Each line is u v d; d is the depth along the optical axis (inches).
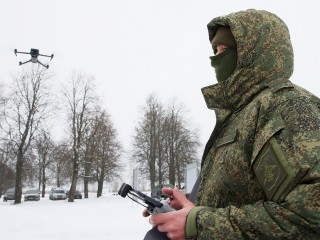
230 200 58.4
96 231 524.4
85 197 1818.4
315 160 47.5
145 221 644.7
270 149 51.5
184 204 59.3
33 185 2485.2
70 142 1537.9
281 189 48.9
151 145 1883.6
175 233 53.2
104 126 1824.6
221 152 61.8
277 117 53.2
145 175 1876.2
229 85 64.9
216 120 67.9
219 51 70.1
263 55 62.5
